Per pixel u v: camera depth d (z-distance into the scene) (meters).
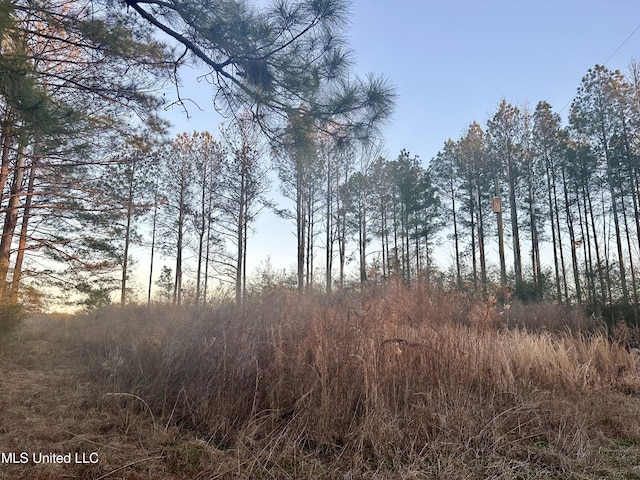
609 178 21.56
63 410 4.17
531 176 24.50
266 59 3.84
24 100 3.64
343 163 18.89
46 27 4.27
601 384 5.59
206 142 20.66
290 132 4.39
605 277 12.95
